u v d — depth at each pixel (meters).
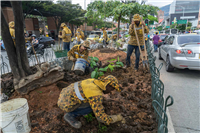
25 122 2.04
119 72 4.64
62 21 30.19
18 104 2.01
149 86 3.64
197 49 4.60
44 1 24.55
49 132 2.16
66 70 4.58
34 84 3.06
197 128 2.63
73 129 2.21
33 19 27.75
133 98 3.03
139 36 4.70
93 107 1.97
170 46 5.56
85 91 1.97
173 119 2.89
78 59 3.84
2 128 1.89
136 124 2.30
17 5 2.49
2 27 2.62
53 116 2.48
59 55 5.03
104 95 3.20
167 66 5.59
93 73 3.69
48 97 2.93
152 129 2.21
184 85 4.38
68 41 6.75
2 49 12.83
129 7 8.27
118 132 2.17
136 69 4.84
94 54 7.30
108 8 8.90
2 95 2.89
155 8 8.89
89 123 2.36
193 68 4.73
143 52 8.44
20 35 2.75
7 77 3.98
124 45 8.80
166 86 4.36
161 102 2.24
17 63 2.90
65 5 28.53
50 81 3.26
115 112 2.62
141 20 4.45
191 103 3.40
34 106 2.74
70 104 2.07
